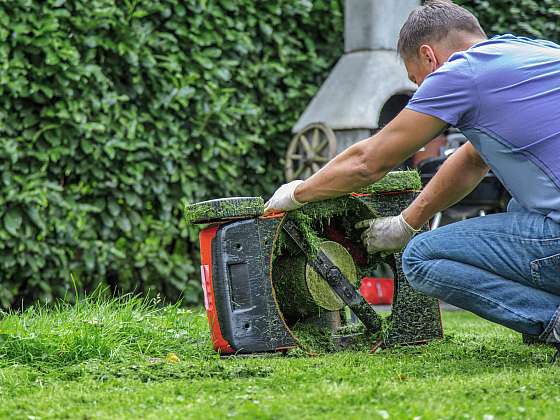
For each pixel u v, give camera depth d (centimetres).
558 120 361
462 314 722
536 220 368
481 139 372
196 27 788
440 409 284
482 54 371
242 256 417
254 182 853
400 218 430
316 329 446
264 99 844
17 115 720
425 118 370
